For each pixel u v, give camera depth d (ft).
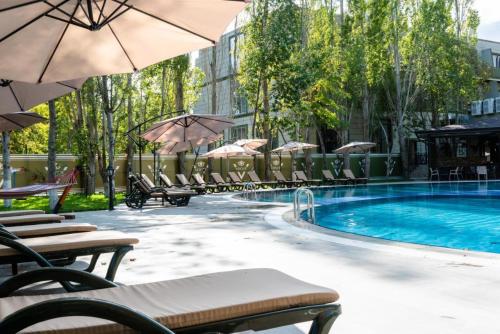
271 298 6.53
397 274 15.02
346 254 18.60
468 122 126.21
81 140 65.05
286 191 71.82
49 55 14.90
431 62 99.55
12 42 13.89
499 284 13.55
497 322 10.37
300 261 17.46
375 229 34.94
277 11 76.79
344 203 47.09
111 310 4.80
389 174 110.83
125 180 78.89
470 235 32.04
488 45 136.05
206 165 87.97
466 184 81.20
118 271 16.38
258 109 83.41
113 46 15.23
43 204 52.13
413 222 38.60
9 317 4.62
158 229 27.55
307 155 91.76
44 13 12.86
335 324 10.39
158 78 79.25
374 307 11.59
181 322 6.02
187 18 14.03
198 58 119.75
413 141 117.91
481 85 119.85
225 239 23.25
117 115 87.92
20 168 67.05
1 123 27.73
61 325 5.81
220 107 113.09
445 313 11.05
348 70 90.84
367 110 101.40
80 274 7.70
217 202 50.01
